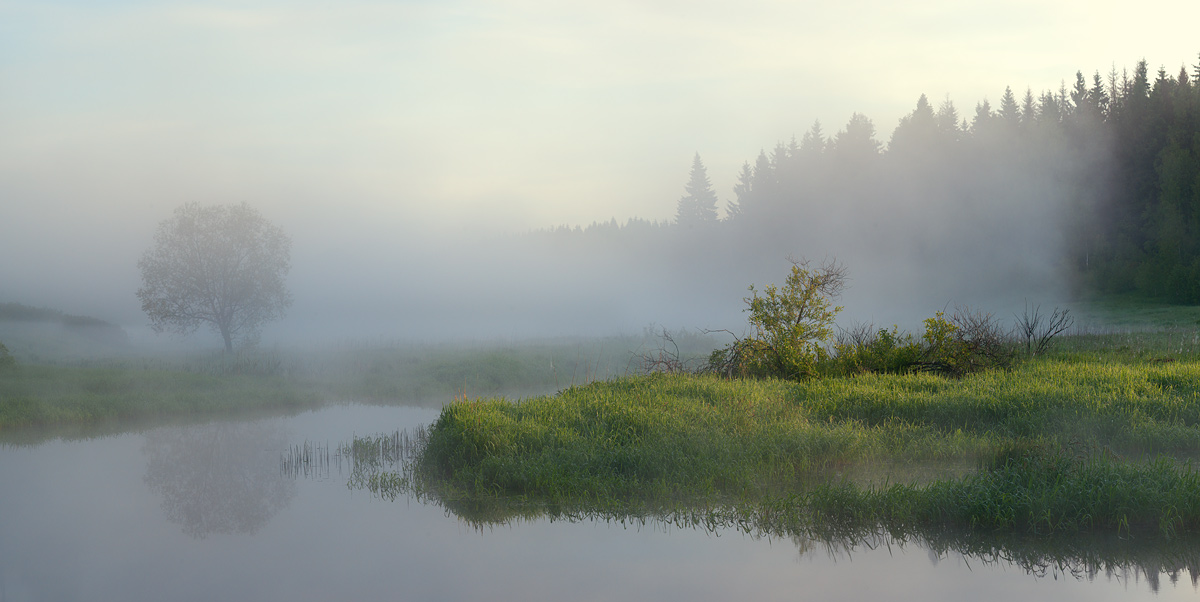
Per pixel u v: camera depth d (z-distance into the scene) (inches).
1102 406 446.9
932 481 351.9
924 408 478.9
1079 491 297.0
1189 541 277.9
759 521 317.4
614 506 341.7
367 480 443.2
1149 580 248.5
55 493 427.8
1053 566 262.5
